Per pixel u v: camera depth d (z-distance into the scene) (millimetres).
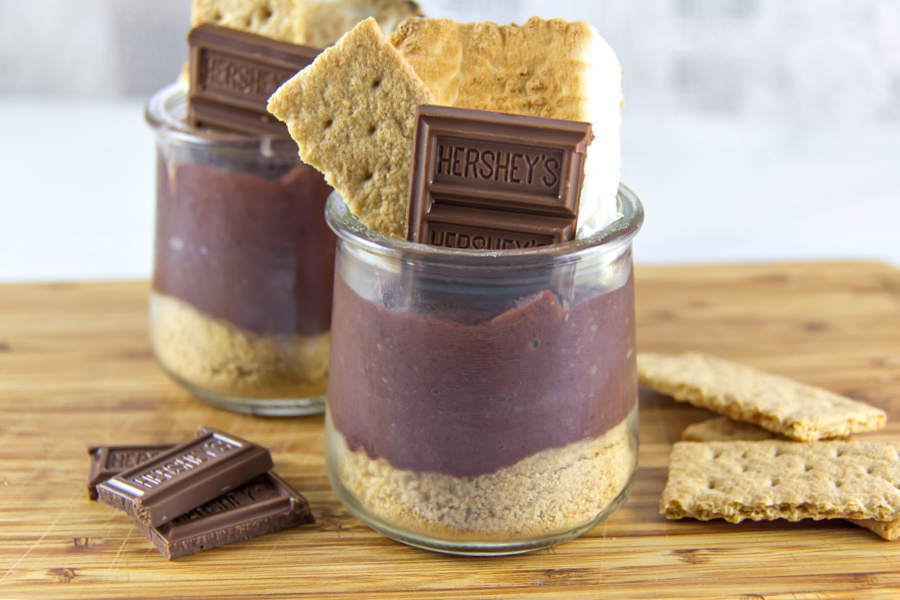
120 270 683
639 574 391
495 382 377
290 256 439
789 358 492
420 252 370
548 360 378
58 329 511
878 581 388
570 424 385
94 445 436
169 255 451
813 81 786
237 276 441
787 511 403
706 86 787
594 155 385
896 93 785
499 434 381
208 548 399
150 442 446
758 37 773
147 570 392
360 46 382
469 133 375
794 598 383
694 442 436
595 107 387
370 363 388
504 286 372
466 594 385
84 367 487
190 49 433
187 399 470
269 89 427
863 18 764
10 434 448
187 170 438
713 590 386
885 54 775
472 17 715
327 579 390
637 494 422
